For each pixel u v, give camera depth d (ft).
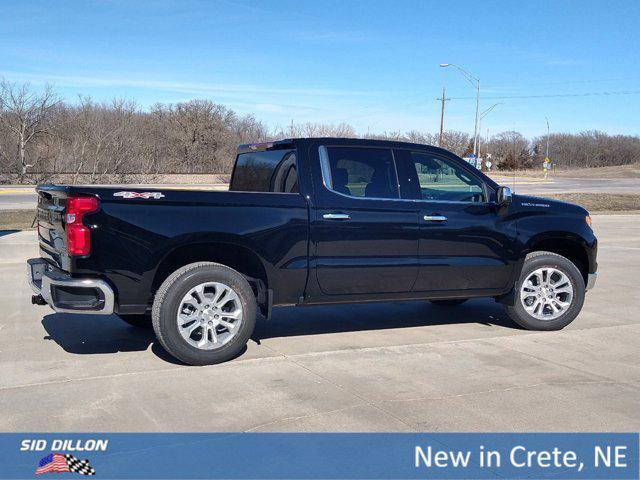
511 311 22.99
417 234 20.99
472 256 21.89
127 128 146.41
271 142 21.74
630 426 14.48
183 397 15.99
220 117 188.75
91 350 20.01
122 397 15.97
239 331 18.75
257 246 19.03
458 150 247.09
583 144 362.12
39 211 20.88
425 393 16.38
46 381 17.08
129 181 128.26
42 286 18.37
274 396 16.10
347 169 20.53
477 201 22.22
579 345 21.17
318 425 14.37
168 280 18.07
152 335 21.89
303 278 19.80
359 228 20.24
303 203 19.69
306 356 19.60
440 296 21.88
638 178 234.99
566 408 15.47
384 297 21.07
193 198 18.47
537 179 205.87
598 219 76.79
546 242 23.72
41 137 137.08
